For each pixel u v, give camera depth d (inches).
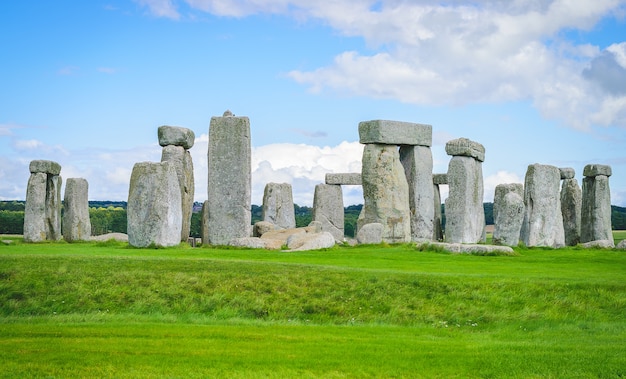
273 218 2118.6
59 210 1946.4
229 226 1571.1
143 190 1408.7
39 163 1879.9
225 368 637.9
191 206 1669.5
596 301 943.7
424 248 1412.4
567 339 785.6
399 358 680.4
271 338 759.1
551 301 943.7
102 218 3024.1
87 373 617.0
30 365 634.8
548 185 1750.7
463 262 1237.7
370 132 1712.6
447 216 1685.5
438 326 872.3
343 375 625.0
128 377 609.3
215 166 1585.9
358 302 946.1
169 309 917.8
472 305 935.7
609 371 644.7
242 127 1577.3
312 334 787.4
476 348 727.1
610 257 1344.7
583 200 2079.2
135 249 1363.2
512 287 983.0
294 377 615.8
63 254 1183.6
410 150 1802.4
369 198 1708.9
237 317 899.4
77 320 853.2
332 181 2325.3
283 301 944.9
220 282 986.7
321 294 964.6
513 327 858.1
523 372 641.6
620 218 3400.6
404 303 943.7
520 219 1549.0
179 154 1630.2
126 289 957.2
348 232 3171.8
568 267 1194.6
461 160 1675.7
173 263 1079.6
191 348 704.4
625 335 807.7
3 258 1080.2
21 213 3006.9
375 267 1145.4
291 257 1259.8
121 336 753.6
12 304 908.0
